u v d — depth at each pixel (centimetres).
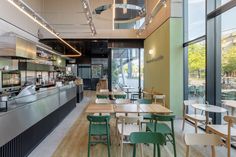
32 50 668
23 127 368
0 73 599
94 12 1049
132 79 1166
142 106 472
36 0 1009
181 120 684
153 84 914
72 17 1075
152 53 933
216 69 539
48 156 397
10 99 343
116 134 501
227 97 496
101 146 452
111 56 1154
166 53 738
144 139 246
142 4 979
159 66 826
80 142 477
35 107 427
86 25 1067
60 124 643
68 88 799
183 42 704
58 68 1457
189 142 244
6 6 714
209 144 244
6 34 595
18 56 573
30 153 411
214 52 542
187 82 703
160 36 812
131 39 1109
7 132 311
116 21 1041
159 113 402
